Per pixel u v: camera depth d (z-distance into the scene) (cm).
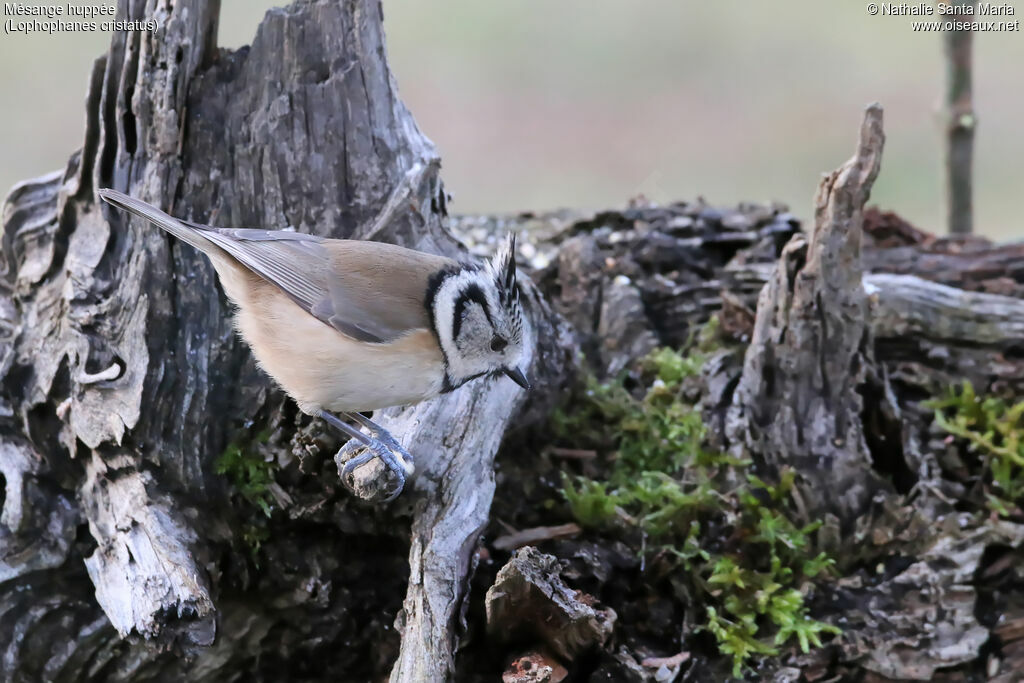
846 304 816
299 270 701
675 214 1120
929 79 1591
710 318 1008
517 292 746
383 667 799
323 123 794
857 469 828
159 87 764
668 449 886
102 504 748
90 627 757
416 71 1677
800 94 1620
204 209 792
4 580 741
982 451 876
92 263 785
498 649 731
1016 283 991
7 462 773
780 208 1130
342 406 713
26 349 799
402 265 711
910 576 790
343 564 793
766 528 808
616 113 1622
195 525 743
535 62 1708
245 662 799
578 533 822
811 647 768
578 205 1543
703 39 1738
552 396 888
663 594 807
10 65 1514
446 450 739
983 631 766
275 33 778
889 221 1078
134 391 743
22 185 853
